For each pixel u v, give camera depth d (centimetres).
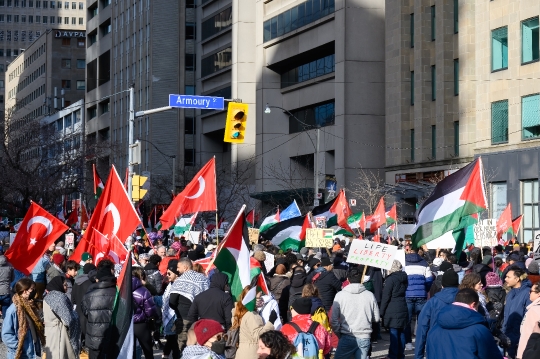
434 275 2122
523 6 4547
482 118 4816
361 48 6444
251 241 2553
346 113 6425
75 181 6862
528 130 4531
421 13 5559
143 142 10000
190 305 1452
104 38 11619
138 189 2953
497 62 4734
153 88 9788
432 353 933
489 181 4756
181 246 2559
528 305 1230
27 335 1282
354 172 6400
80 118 12231
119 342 1163
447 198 1673
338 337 1475
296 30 7044
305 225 2434
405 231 4266
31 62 16038
